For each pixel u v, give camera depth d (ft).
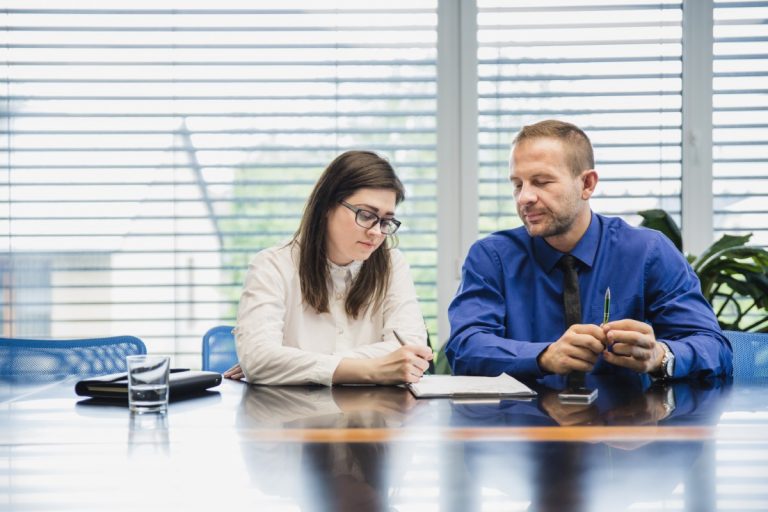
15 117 9.76
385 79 9.82
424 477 2.87
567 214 6.21
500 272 6.66
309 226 6.05
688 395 4.75
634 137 9.82
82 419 4.06
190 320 9.92
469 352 5.92
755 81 9.77
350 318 6.34
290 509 2.52
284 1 9.77
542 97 9.82
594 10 9.78
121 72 9.78
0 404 4.55
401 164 9.87
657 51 9.78
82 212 9.82
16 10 9.71
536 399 4.58
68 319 9.85
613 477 2.85
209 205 9.86
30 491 2.76
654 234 6.61
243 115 9.83
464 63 9.75
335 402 4.53
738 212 9.85
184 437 3.58
